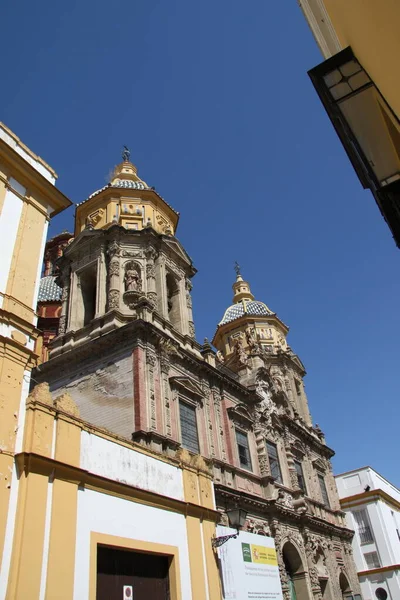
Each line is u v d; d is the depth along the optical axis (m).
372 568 42.09
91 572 12.36
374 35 4.59
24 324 13.78
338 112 6.50
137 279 30.03
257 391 34.88
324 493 40.94
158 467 16.52
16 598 10.32
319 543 34.12
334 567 34.97
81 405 25.50
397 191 6.34
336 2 5.61
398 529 46.66
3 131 16.16
